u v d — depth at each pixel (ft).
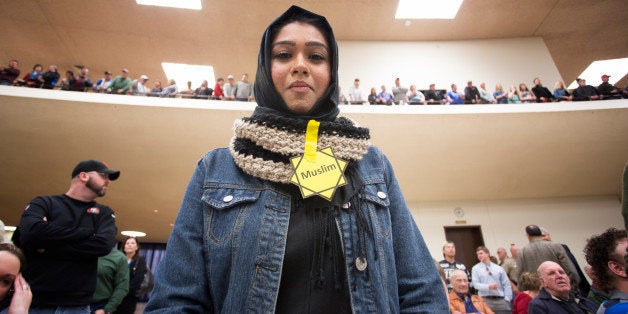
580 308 8.10
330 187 2.35
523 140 23.57
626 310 5.30
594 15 29.48
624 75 36.81
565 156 24.84
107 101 20.90
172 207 33.17
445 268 15.79
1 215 35.04
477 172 26.30
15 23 28.50
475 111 22.22
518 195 29.45
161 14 28.02
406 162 25.23
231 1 26.99
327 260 2.24
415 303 2.35
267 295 2.09
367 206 2.52
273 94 2.81
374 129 22.84
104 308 8.23
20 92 20.17
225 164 2.75
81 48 31.30
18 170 26.32
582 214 29.25
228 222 2.40
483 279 15.56
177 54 32.30
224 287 2.25
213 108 21.44
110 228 6.11
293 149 2.48
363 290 2.19
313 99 2.79
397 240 2.65
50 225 5.28
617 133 22.95
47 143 23.25
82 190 6.16
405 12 28.94
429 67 30.73
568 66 36.24
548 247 12.13
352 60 30.78
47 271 5.22
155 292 2.25
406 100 26.12
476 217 29.43
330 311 2.09
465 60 31.17
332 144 2.56
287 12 2.98
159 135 22.79
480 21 29.86
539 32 31.42
